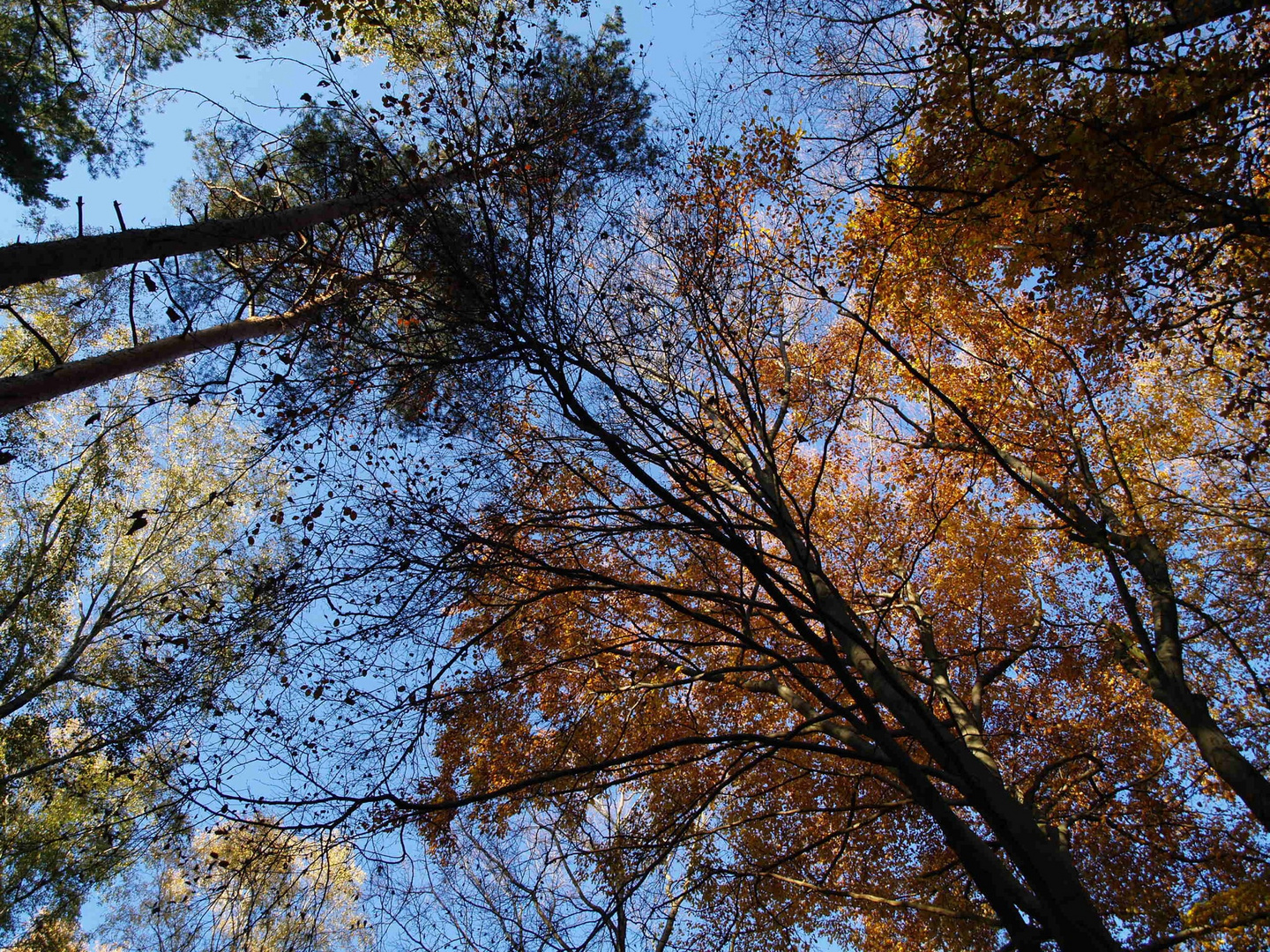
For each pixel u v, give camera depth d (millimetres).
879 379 12562
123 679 11664
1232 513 9250
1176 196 6445
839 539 11812
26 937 10156
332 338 6762
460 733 8891
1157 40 6309
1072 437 9805
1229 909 7566
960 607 11500
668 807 9922
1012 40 6648
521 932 6512
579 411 5867
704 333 7648
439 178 6828
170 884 9391
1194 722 7348
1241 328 8094
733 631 6344
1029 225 7934
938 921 9633
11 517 12664
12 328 12211
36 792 10977
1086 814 8008
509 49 7684
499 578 6969
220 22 11664
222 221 8195
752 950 9508
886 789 10367
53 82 10344
